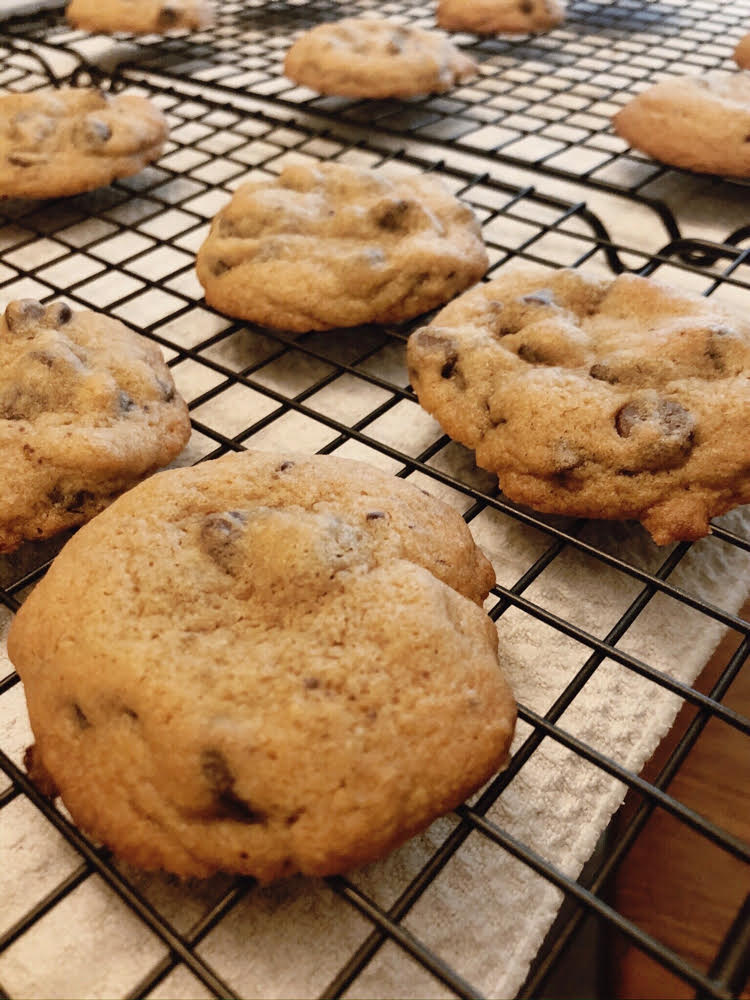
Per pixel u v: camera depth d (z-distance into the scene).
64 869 0.10
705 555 0.14
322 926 0.10
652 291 0.16
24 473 0.14
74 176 0.23
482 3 0.32
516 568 0.14
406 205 0.19
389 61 0.27
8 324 0.16
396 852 0.10
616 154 0.25
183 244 0.23
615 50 0.34
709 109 0.23
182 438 0.15
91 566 0.11
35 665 0.10
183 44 0.36
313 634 0.10
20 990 0.09
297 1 0.40
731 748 0.12
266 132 0.28
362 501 0.12
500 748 0.10
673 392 0.14
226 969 0.09
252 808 0.09
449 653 0.10
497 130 0.29
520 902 0.10
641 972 0.10
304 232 0.19
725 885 0.10
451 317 0.16
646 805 0.10
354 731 0.09
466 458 0.16
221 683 0.09
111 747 0.10
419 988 0.09
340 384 0.18
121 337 0.16
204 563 0.11
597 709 0.12
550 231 0.22
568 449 0.13
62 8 0.38
